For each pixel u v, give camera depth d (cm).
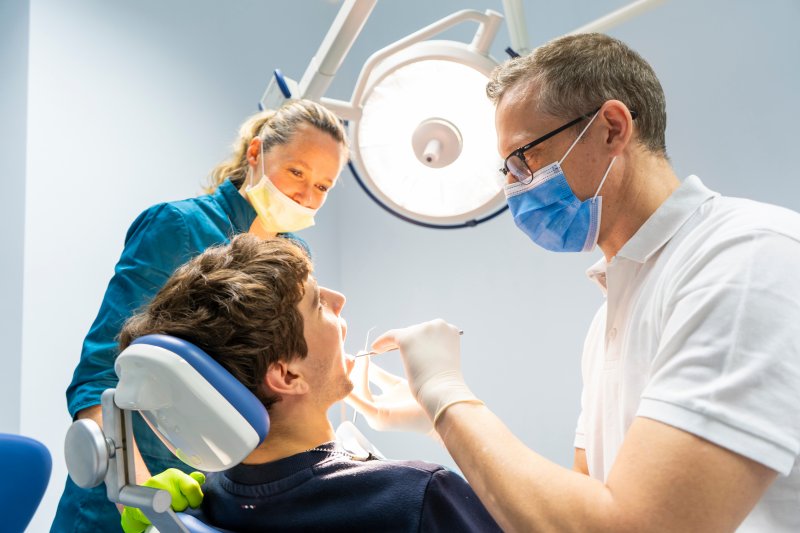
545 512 78
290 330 96
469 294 308
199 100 290
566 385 281
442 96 135
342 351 108
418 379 100
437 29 137
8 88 243
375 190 145
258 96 317
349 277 342
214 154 293
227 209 174
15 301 229
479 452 86
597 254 280
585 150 108
